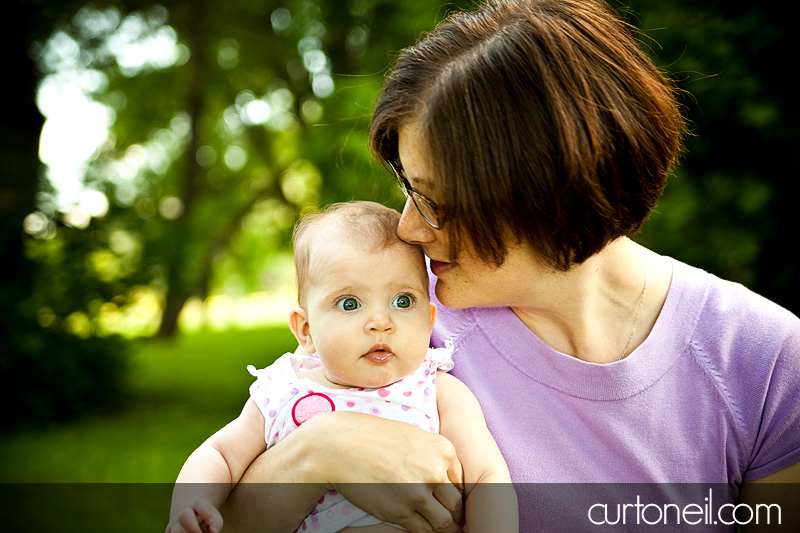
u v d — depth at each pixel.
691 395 1.64
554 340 1.74
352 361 1.68
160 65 13.83
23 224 8.09
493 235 1.45
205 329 21.69
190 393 9.80
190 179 14.55
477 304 1.66
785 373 1.61
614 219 1.47
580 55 1.44
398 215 1.86
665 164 1.52
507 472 1.63
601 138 1.41
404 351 1.70
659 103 1.50
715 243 4.61
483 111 1.40
